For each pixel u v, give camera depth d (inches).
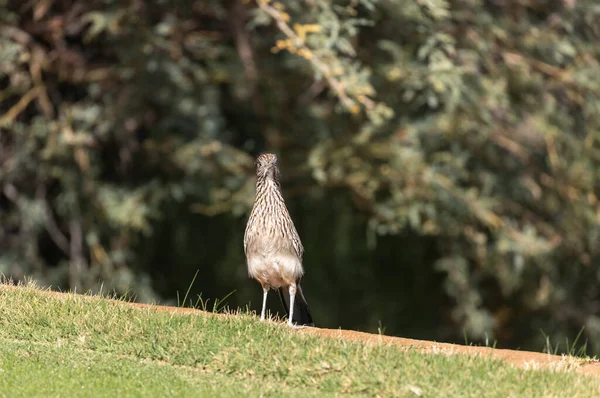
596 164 818.2
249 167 772.6
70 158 725.3
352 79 632.4
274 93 760.3
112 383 314.5
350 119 770.8
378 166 765.3
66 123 708.0
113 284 754.8
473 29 756.0
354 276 908.0
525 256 786.8
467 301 818.2
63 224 789.2
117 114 724.0
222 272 877.2
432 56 692.7
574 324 878.4
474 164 800.3
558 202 817.5
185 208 837.2
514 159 806.5
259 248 393.4
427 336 917.8
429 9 678.5
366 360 329.4
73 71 730.8
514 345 900.6
